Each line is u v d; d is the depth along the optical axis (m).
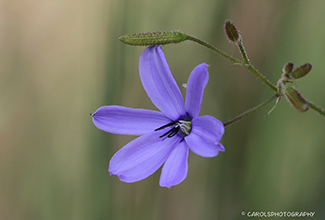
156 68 0.39
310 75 0.46
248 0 0.46
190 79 0.38
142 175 0.38
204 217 0.46
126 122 0.39
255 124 0.46
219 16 0.46
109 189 0.45
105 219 0.45
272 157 0.45
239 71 0.46
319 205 0.44
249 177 0.45
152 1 0.46
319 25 0.46
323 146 0.45
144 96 0.46
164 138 0.39
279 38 0.46
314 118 0.45
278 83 0.39
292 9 0.46
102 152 0.45
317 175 0.45
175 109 0.39
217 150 0.37
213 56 0.46
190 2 0.46
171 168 0.38
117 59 0.45
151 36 0.38
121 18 0.45
